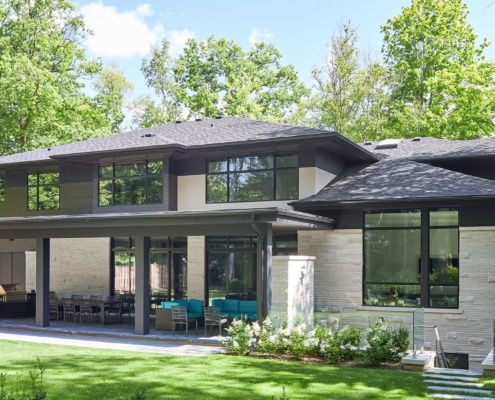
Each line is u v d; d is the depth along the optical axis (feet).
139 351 47.65
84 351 47.14
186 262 72.59
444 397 31.58
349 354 43.55
